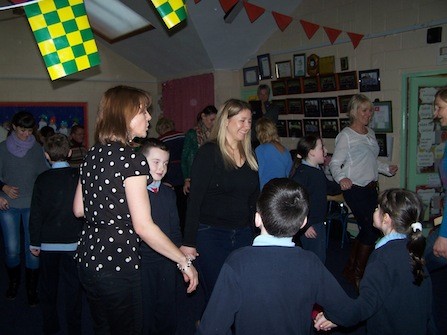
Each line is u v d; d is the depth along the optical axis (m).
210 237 2.43
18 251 3.44
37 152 3.37
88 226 1.74
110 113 1.73
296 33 5.70
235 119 2.40
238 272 1.44
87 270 1.67
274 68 6.06
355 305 1.58
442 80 4.48
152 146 2.24
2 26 6.84
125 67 7.85
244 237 2.47
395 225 1.78
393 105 4.72
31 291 3.35
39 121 7.22
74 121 7.49
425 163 4.71
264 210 1.50
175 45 6.36
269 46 6.10
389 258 1.74
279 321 1.42
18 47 6.98
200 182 2.37
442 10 4.18
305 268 1.47
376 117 4.89
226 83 6.53
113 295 1.65
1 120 6.94
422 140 4.66
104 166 1.65
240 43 6.07
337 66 5.26
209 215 2.43
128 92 1.76
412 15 4.43
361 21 4.93
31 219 2.63
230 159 2.40
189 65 6.83
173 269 2.32
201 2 5.05
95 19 6.75
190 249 2.34
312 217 3.10
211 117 4.57
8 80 6.96
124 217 1.67
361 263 3.52
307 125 5.71
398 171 4.76
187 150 4.68
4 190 3.21
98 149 1.71
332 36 5.10
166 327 2.33
